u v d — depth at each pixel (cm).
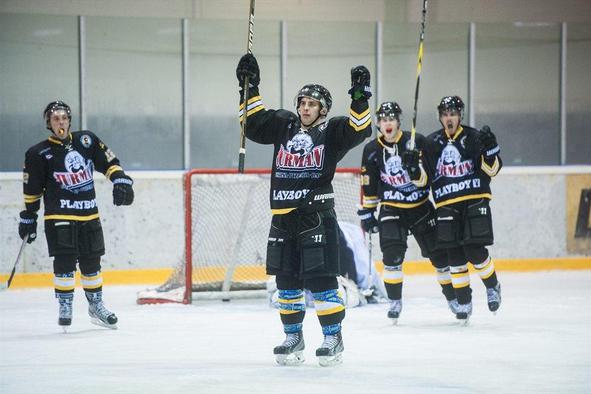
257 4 3147
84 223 1859
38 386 1260
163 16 3084
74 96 3038
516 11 3306
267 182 2744
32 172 1839
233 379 1301
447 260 2005
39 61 3000
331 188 1405
